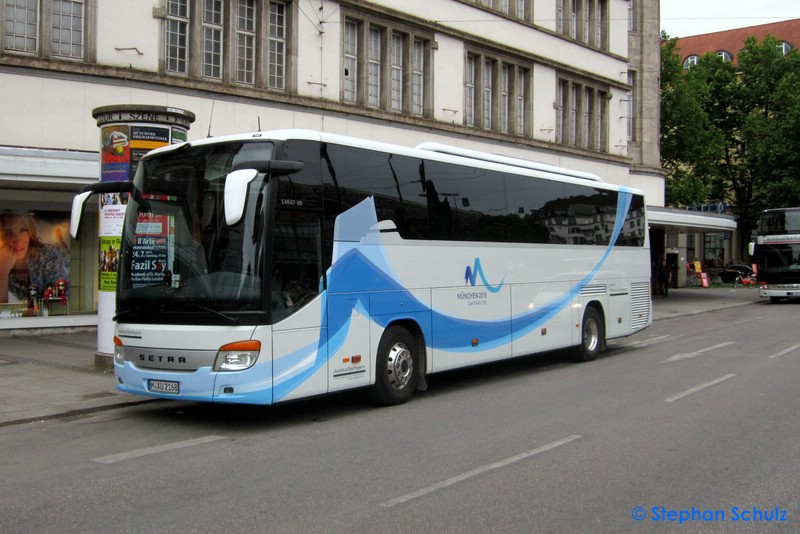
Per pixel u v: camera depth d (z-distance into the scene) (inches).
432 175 432.8
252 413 383.2
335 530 204.8
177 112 492.7
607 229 615.5
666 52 1967.3
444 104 1035.3
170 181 354.9
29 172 617.9
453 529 205.6
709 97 2305.6
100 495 241.1
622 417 358.6
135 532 205.2
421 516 216.4
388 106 952.3
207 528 207.8
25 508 227.8
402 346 405.4
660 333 821.2
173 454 297.9
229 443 316.8
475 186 466.6
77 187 692.7
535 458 282.0
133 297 351.9
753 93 2314.2
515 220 501.7
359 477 258.5
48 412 377.7
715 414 364.2
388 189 399.9
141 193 362.6
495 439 314.8
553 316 536.7
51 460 289.9
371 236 385.4
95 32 698.2
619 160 1409.9
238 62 810.8
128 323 352.8
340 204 369.1
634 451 291.6
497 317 477.4
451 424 348.5
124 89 711.7
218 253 334.6
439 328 429.1
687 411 372.2
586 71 1318.9
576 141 1330.0
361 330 376.2
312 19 858.1
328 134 368.5
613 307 617.9
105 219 500.4
